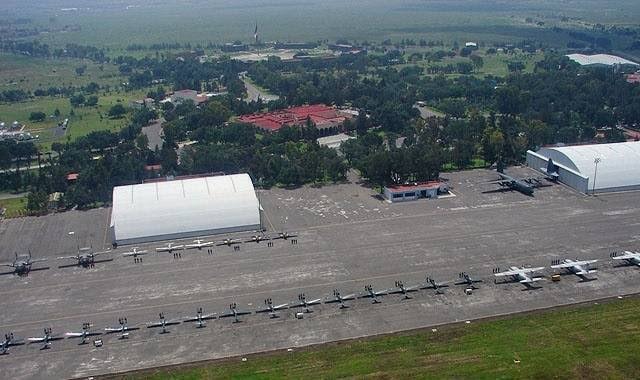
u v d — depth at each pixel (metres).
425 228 141.88
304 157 182.38
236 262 128.62
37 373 93.81
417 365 91.81
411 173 170.00
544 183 170.75
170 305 112.06
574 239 133.00
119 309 111.50
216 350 98.00
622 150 172.00
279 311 108.50
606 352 93.12
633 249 127.06
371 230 142.00
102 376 92.44
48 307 113.38
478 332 99.88
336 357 94.62
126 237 140.00
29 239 145.00
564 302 108.06
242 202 146.75
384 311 107.25
